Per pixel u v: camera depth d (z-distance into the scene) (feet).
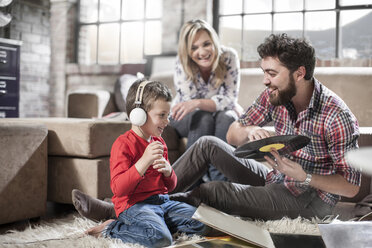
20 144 5.90
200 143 5.81
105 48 17.34
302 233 4.79
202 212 4.47
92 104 12.19
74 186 6.72
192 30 7.99
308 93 5.09
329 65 11.38
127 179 4.41
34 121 6.90
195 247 4.09
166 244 4.35
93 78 16.29
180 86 8.48
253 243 4.04
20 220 6.18
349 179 4.85
